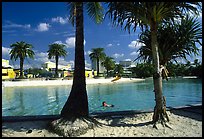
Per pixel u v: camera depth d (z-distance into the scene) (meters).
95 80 57.72
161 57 8.27
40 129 6.76
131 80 67.00
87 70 87.06
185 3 7.09
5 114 15.23
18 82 44.44
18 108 17.69
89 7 8.50
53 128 6.62
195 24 8.13
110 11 7.21
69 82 49.41
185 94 25.81
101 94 27.83
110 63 90.06
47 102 21.12
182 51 8.52
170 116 8.18
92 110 16.47
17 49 55.78
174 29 8.28
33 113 15.68
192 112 8.86
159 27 8.52
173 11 7.34
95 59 79.38
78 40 7.45
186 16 8.09
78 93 7.08
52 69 89.06
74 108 6.88
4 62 68.38
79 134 6.29
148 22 7.34
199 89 31.75
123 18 7.43
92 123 6.84
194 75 73.25
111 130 6.72
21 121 7.57
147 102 20.23
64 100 22.53
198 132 6.46
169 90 30.95
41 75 82.25
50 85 44.47
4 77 62.38
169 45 8.32
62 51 67.38
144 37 8.86
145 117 8.20
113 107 17.75
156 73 7.31
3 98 24.02
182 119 7.79
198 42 8.20
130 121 7.71
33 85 43.34
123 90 33.38
